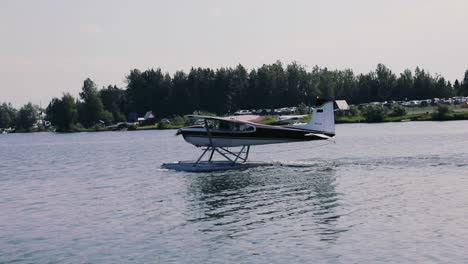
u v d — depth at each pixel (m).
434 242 16.41
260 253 16.11
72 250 17.20
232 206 22.92
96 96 172.12
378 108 118.19
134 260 15.93
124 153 58.75
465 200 22.30
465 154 41.00
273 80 177.38
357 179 29.27
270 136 36.31
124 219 21.22
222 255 16.05
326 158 42.06
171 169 37.72
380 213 20.45
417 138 60.66
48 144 93.50
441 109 110.25
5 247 17.83
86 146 78.94
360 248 16.16
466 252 15.37
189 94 172.62
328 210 21.34
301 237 17.58
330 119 37.00
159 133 118.75
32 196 28.41
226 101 170.25
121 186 30.47
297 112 144.75
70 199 26.75
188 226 19.62
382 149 48.50
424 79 176.00
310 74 186.62
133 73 187.00
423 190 24.98
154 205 23.88
